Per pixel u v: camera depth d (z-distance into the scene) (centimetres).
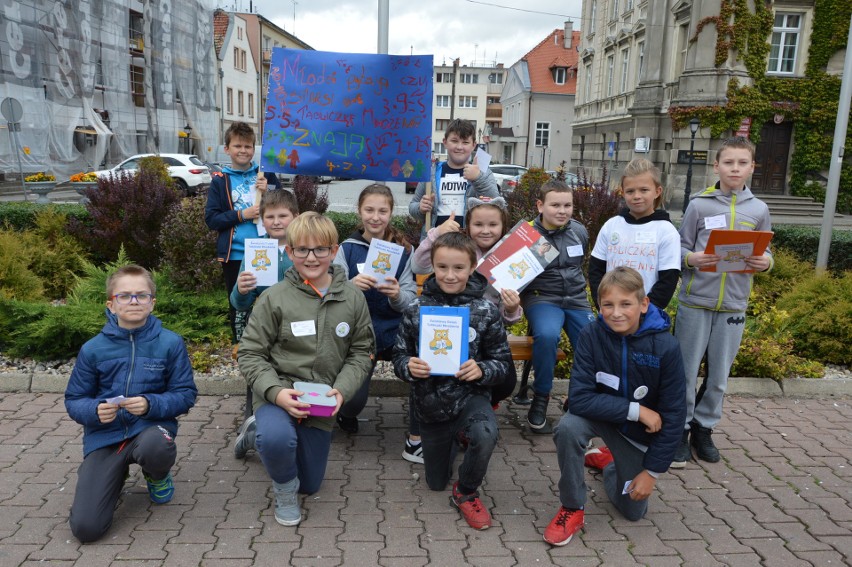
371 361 361
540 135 5672
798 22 2403
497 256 397
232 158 440
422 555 296
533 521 331
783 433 448
